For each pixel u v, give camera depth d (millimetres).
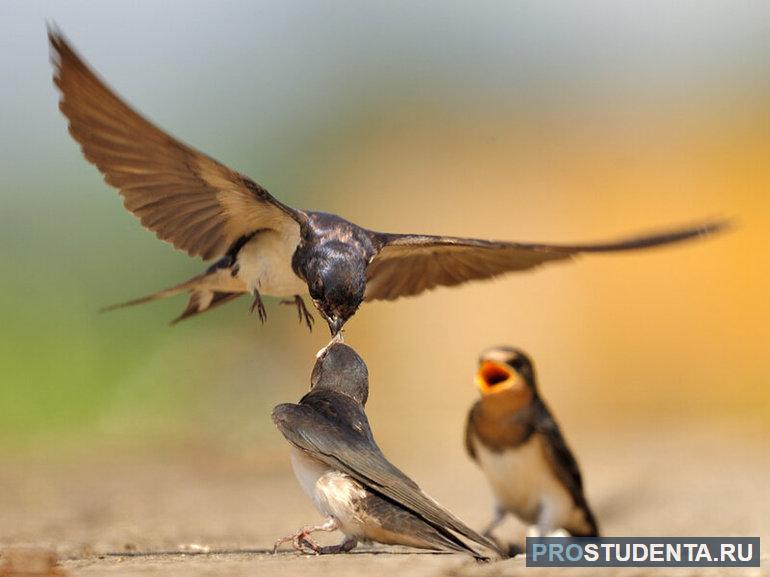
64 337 21062
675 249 26969
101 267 22062
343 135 28422
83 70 7367
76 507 12523
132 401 20375
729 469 17156
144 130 7758
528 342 26641
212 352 21438
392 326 26172
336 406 8078
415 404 25781
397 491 7637
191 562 7918
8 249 21875
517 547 11297
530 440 11922
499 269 10195
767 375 26328
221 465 16875
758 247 27172
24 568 7695
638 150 28969
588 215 28406
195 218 8555
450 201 28422
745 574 7691
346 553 8172
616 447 20203
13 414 19844
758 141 28547
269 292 9008
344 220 9109
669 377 26656
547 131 29312
